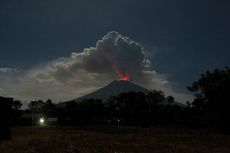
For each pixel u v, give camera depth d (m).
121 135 54.22
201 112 106.69
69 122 140.38
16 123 125.31
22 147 30.62
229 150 32.84
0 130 42.38
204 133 74.12
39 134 54.62
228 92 97.75
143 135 55.91
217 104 99.06
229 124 97.25
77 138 44.44
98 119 153.12
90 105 156.12
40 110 176.62
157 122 141.62
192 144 39.78
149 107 154.88
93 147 31.22
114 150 29.08
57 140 40.19
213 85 99.88
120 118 155.00
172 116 141.00
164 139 47.53
